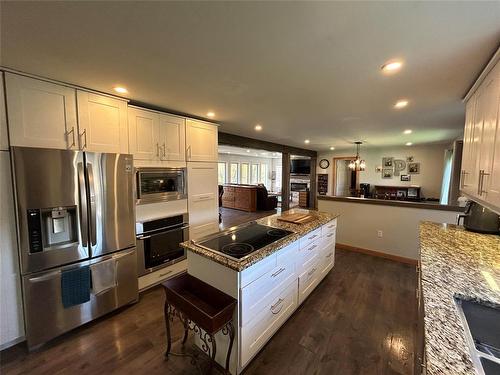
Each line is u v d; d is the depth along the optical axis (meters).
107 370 1.62
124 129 2.34
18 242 1.71
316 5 1.04
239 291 1.46
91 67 1.67
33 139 1.77
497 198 1.24
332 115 3.14
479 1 1.00
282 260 1.90
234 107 2.74
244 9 1.07
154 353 1.76
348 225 3.99
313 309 2.29
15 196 1.66
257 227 2.34
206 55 1.51
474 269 1.37
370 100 2.46
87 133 2.06
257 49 1.44
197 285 1.68
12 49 1.41
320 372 1.59
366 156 8.05
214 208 3.44
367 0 1.00
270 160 14.76
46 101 1.82
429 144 6.66
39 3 1.00
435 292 1.12
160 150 2.69
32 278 1.74
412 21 1.15
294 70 1.74
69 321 1.92
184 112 2.97
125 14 1.10
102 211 2.08
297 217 2.72
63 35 1.27
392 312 2.25
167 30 1.24
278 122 3.63
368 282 2.84
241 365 1.53
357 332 1.97
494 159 1.32
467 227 2.25
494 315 1.01
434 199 6.89
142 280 2.54
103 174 2.08
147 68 1.70
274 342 1.86
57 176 1.81
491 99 1.42
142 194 2.52
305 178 11.66
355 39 1.32
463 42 1.34
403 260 3.48
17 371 1.61
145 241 2.54
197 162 3.15
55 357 1.72
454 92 2.16
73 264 1.94
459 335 0.83
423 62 1.59
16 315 1.76
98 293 2.05
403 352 1.76
